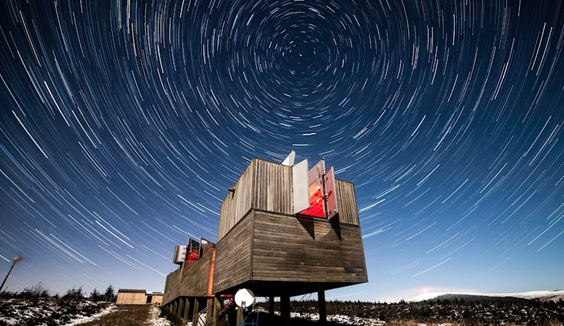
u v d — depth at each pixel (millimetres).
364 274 13312
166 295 37844
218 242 17297
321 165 14750
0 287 18266
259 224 11914
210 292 16250
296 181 13609
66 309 25734
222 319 16688
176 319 22484
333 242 13242
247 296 11945
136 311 33438
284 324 15891
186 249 28641
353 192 15758
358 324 19031
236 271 12531
